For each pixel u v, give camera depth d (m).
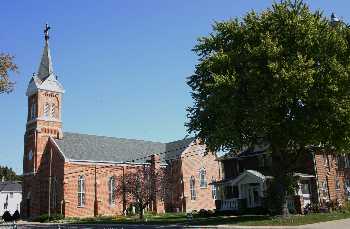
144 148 83.62
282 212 40.38
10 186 121.12
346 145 38.06
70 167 68.56
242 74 36.75
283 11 37.66
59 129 76.62
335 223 34.16
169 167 78.50
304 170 54.09
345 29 38.47
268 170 55.31
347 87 35.72
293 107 37.50
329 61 35.84
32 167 74.19
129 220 54.78
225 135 35.75
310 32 36.03
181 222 43.62
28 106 78.69
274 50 35.09
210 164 81.56
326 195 54.16
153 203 74.25
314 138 37.38
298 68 34.09
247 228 32.59
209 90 37.97
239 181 53.28
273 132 38.47
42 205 71.38
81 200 68.69
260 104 34.81
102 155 74.38
